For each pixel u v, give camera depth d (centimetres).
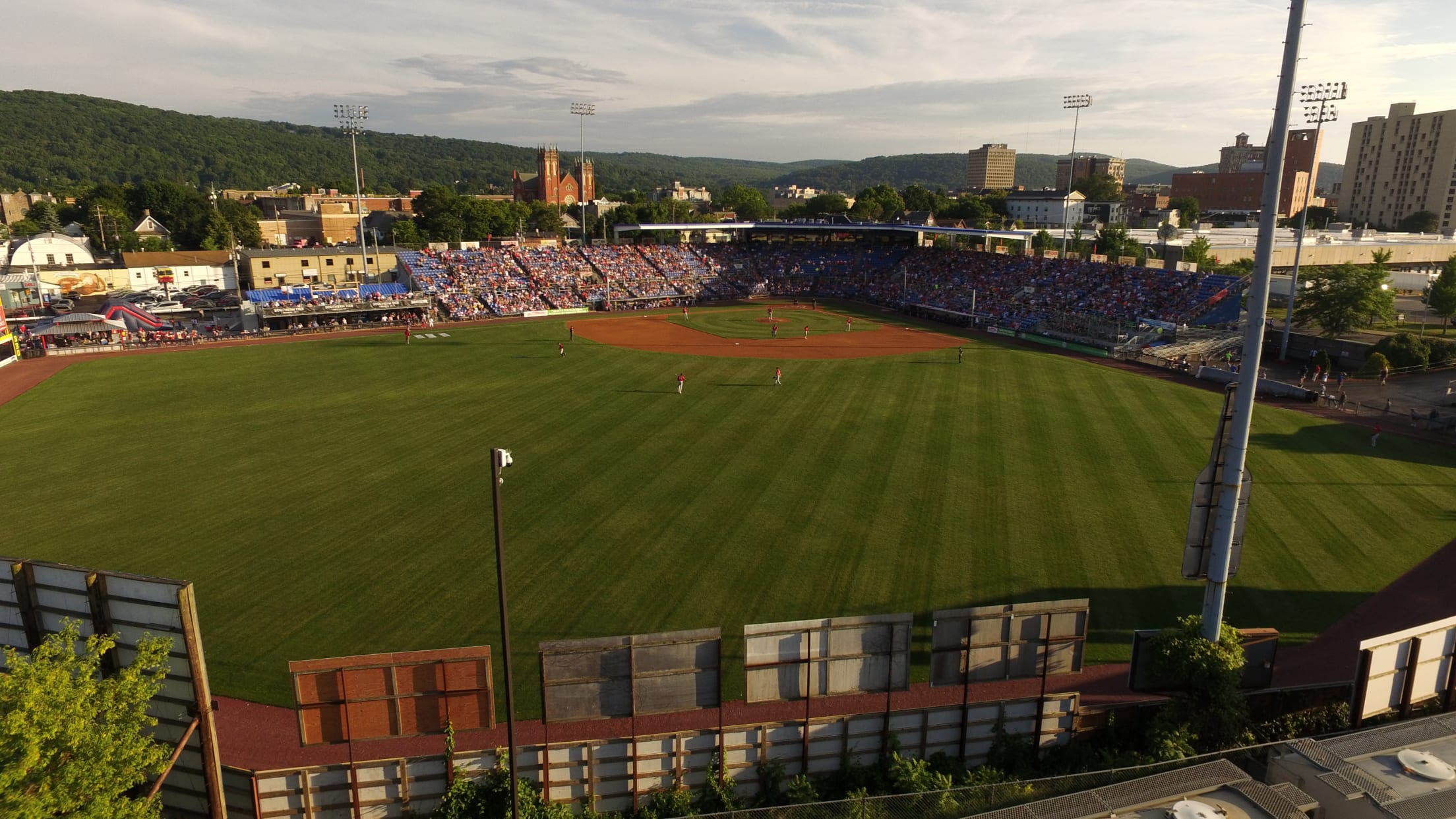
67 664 1426
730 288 12431
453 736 1938
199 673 1661
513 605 2808
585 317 10244
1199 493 2112
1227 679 2025
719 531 3406
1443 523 3550
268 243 17588
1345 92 6781
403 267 11138
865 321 9969
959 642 2036
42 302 10681
